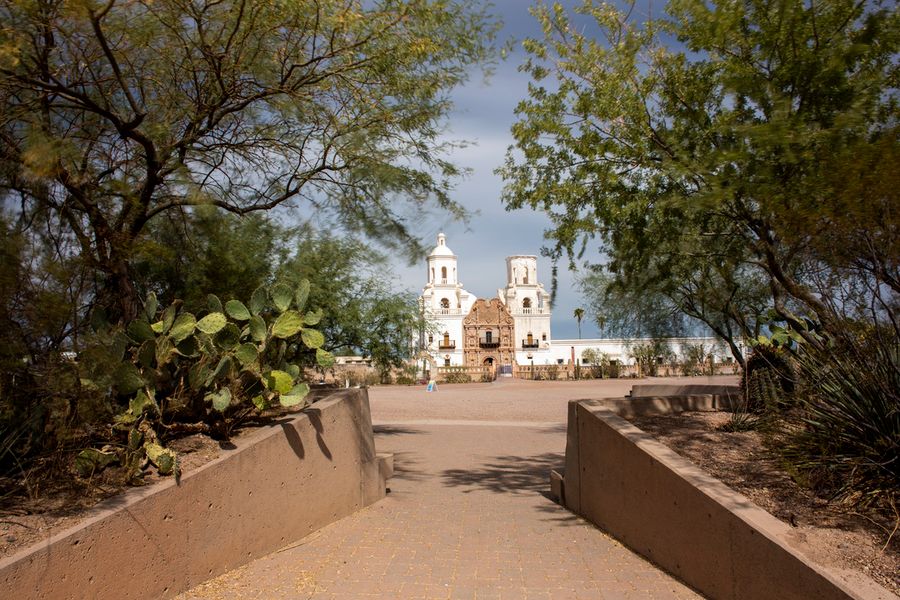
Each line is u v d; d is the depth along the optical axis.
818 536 4.03
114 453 5.02
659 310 15.83
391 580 5.14
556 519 7.18
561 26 7.81
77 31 6.62
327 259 14.20
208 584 4.95
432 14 7.69
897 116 5.21
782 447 5.80
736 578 4.25
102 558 4.02
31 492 4.63
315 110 8.20
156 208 7.55
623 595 4.76
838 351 5.77
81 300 6.46
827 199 4.88
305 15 7.27
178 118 7.77
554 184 8.11
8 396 4.88
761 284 11.64
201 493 4.99
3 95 6.40
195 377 5.85
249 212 8.92
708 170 5.81
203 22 7.19
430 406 28.48
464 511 7.63
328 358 7.26
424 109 8.38
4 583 3.37
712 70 7.02
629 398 8.45
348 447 7.52
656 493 5.41
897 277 4.80
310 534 6.53
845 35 5.80
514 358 83.75
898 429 4.97
